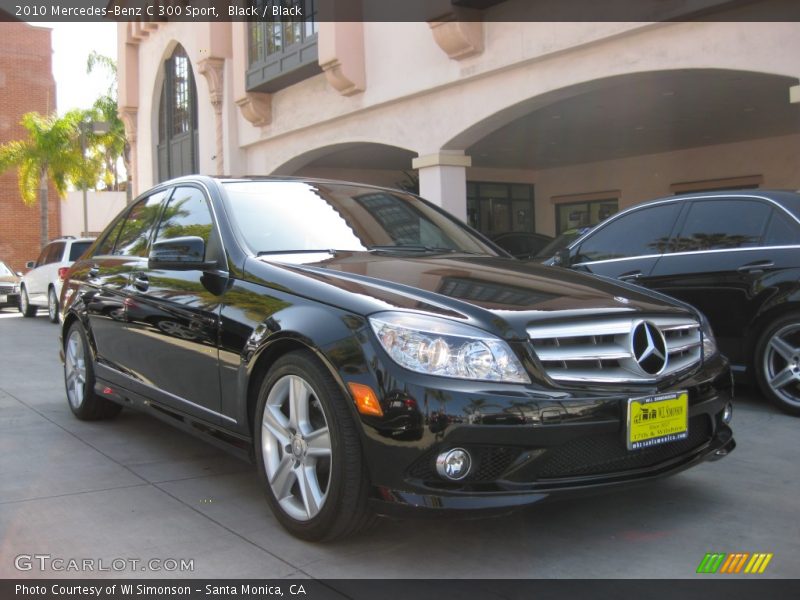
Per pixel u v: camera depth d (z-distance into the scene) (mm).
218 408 3754
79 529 3412
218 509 3660
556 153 18250
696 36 8305
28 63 35188
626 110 12969
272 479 3342
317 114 13984
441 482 2822
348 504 2977
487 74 10523
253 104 15352
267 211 4156
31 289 16156
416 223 4648
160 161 21344
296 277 3424
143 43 21438
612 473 3049
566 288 3451
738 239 5754
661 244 6176
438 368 2832
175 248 3887
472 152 17547
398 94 11938
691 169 17656
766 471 4234
